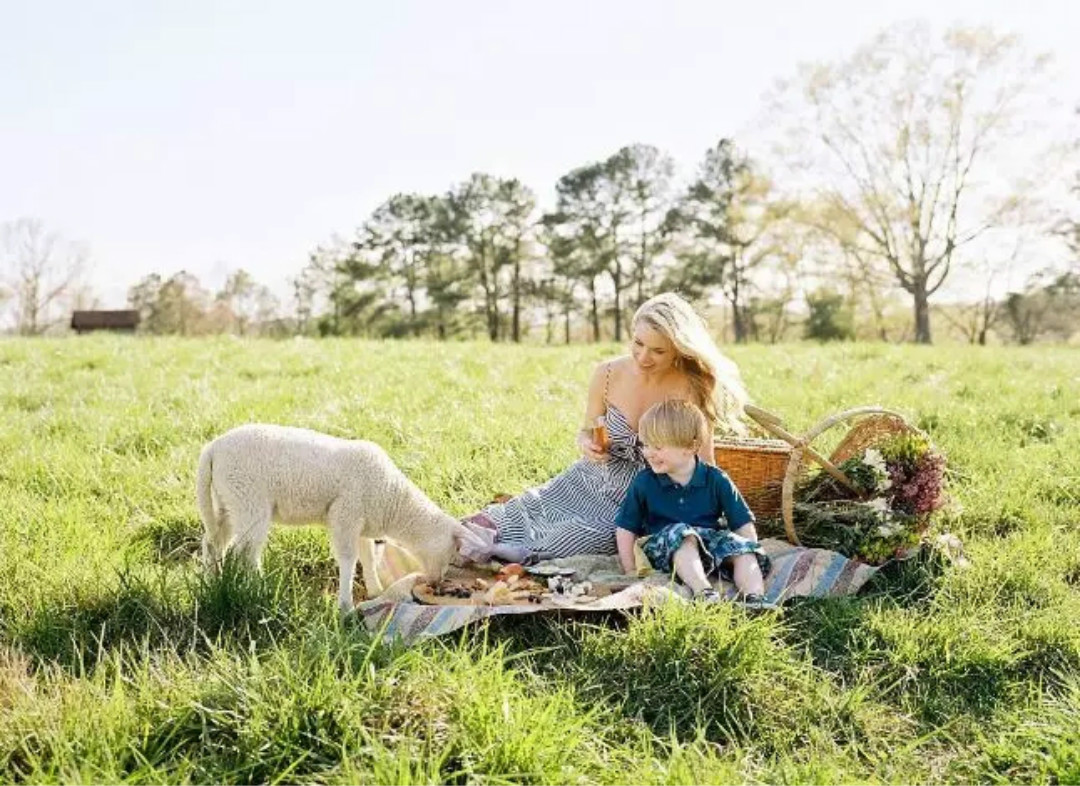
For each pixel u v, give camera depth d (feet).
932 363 47.24
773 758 11.60
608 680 12.99
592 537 17.66
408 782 9.59
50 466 22.80
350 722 10.57
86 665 12.92
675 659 12.89
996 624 15.03
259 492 14.56
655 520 16.98
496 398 33.71
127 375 39.14
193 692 11.14
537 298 213.87
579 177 204.44
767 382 38.40
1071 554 18.07
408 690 11.22
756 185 157.48
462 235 209.05
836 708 12.67
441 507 20.39
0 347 51.01
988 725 12.69
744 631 13.30
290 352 51.65
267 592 14.06
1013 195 139.95
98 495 21.38
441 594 15.66
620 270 207.21
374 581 16.26
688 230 197.26
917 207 148.05
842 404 32.24
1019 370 44.32
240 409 29.96
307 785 9.87
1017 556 17.54
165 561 17.79
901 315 172.04
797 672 13.26
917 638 14.51
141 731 10.64
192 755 10.48
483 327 213.66
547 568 16.72
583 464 18.40
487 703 10.96
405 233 209.26
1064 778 10.77
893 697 13.34
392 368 43.24
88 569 15.42
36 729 10.60
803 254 159.43
